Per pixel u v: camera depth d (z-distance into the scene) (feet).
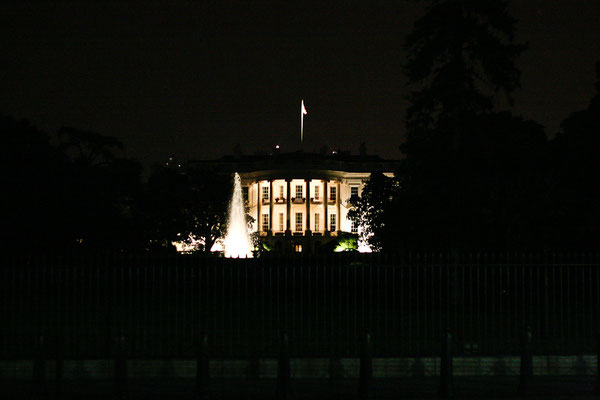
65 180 141.28
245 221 313.94
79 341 76.84
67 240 143.13
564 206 125.39
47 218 136.46
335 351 70.90
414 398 53.21
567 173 119.65
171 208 247.70
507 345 74.59
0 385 56.95
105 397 53.26
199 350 51.34
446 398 53.01
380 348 72.74
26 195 131.54
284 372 51.98
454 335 79.25
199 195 272.51
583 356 63.82
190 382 58.80
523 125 135.33
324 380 60.23
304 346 74.08
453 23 121.29
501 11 122.83
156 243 222.28
